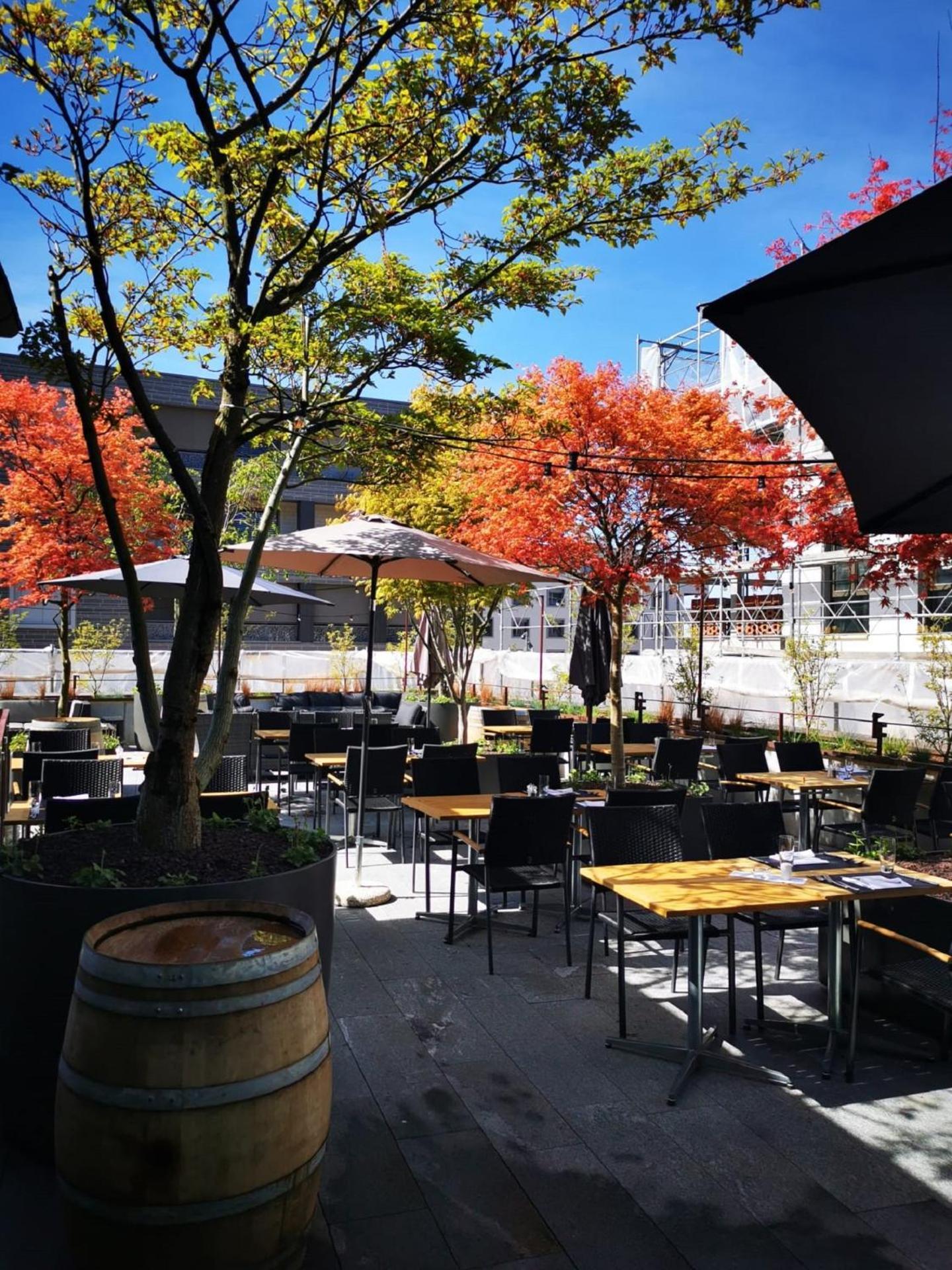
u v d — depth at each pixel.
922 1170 3.17
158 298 4.98
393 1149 3.24
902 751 11.01
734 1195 3.00
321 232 5.24
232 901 2.87
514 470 8.67
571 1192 3.01
